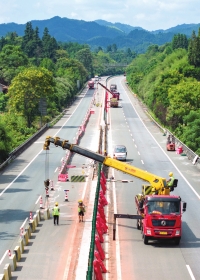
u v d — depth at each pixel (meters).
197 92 95.00
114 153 66.38
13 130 94.25
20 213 41.50
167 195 32.69
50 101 127.00
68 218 39.75
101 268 27.36
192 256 30.27
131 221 38.59
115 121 113.19
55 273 27.88
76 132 95.75
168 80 115.12
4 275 25.75
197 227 36.53
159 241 33.19
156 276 27.00
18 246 30.27
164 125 102.88
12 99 106.50
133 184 52.25
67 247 32.50
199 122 78.00
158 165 63.31
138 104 151.62
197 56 132.75
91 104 151.75
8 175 57.78
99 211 36.78
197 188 49.97
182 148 74.06
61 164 63.94
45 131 98.25
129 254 30.56
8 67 164.00
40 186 51.66
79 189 50.12
